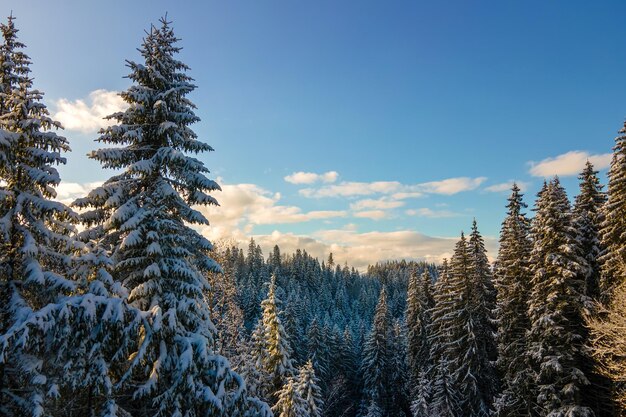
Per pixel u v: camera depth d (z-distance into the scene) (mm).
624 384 19672
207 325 11539
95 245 10164
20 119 9344
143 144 12430
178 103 12766
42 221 9500
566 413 19531
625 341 16672
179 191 12828
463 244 32312
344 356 57438
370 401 47188
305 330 67562
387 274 156875
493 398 29234
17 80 9664
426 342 41875
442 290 38344
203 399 9055
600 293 21984
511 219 29859
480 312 31609
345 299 109500
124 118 11875
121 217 10609
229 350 30125
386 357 48500
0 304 8648
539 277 21984
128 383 9258
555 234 21641
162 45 12547
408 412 47219
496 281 30375
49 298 9000
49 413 8148
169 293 10578
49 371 8078
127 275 11312
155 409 9648
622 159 20641
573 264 21047
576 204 27359
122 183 11555
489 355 32062
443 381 30953
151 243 10562
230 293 36719
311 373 28297
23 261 8805
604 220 22891
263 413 10086
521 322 25688
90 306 8000
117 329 8445
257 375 24312
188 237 12227
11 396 7766
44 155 9164
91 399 8750
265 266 109375
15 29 9734
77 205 10891
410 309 43875
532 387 23703
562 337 20688
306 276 113000
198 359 9484
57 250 9938
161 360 9305
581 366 22094
